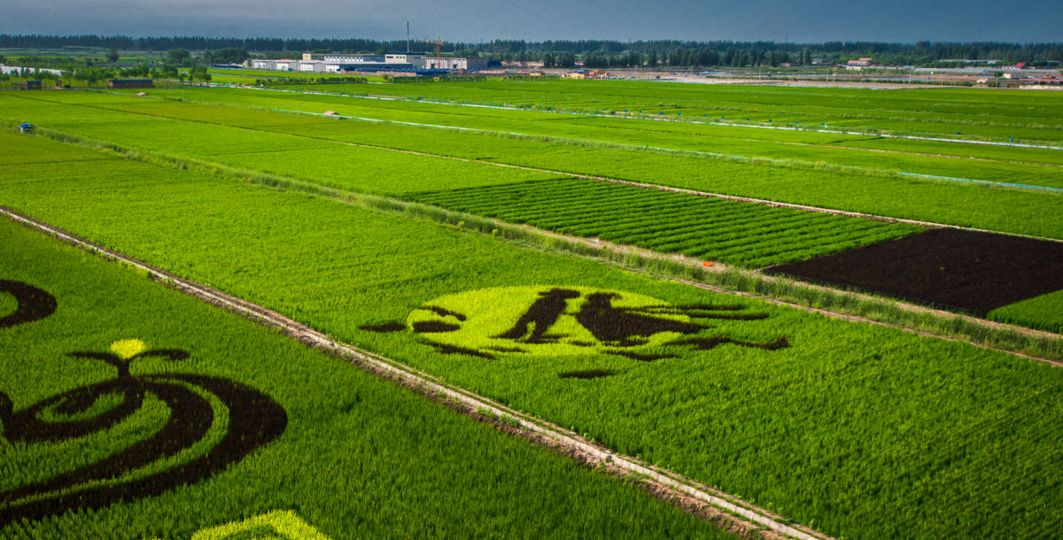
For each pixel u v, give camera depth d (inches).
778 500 569.9
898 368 816.3
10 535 519.5
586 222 1483.8
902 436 671.8
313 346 856.9
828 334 909.2
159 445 634.8
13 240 1264.8
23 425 663.1
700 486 590.2
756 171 2118.6
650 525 541.0
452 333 896.3
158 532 527.5
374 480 589.9
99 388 732.7
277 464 609.0
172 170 1996.8
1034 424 698.8
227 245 1263.5
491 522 540.4
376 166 2130.9
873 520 550.3
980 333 919.0
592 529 535.2
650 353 845.2
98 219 1430.9
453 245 1291.8
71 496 563.8
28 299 973.2
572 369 797.9
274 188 1770.4
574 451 641.6
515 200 1688.0
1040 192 1845.5
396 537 525.7
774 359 833.5
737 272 1124.5
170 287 1050.7
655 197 1742.1
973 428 689.6
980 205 1680.6
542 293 1046.4
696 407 714.8
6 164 2048.5
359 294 1027.3
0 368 770.8
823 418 698.8
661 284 1093.8
